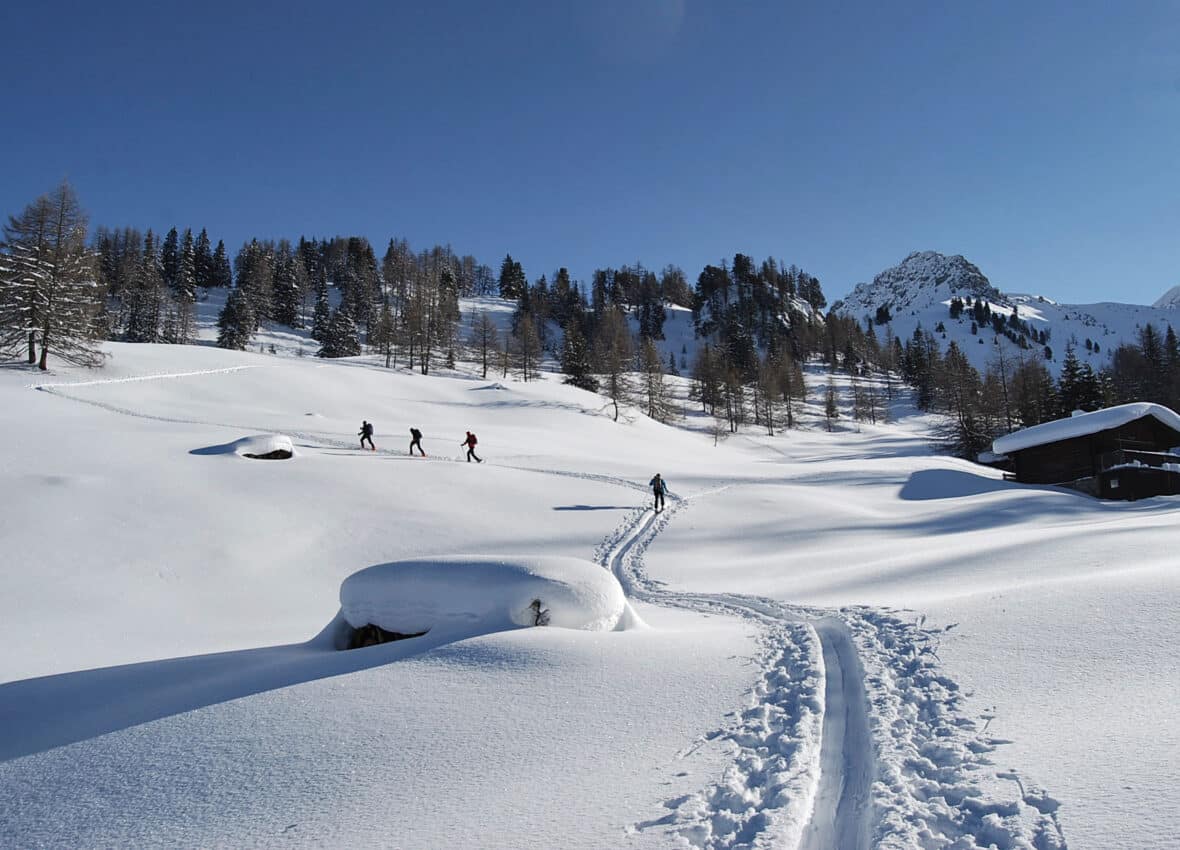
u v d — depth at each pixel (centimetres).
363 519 2514
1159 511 2398
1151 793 399
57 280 4653
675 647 800
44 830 497
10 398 3759
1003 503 2770
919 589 1182
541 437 4969
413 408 5472
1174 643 614
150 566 1964
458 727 605
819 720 588
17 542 1972
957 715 568
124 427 3472
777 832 412
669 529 2547
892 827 412
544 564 941
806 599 1268
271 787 526
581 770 518
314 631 1491
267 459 3039
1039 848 373
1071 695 564
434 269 16088
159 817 498
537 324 14550
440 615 915
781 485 3422
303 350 10588
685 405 9725
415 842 430
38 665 1209
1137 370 8775
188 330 10319
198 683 862
